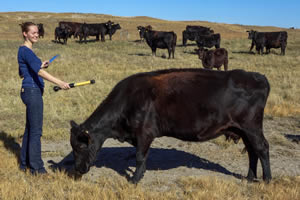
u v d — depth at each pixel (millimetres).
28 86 4793
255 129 4605
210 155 6395
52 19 56750
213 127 4629
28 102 4836
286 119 9406
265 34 28500
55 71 17266
